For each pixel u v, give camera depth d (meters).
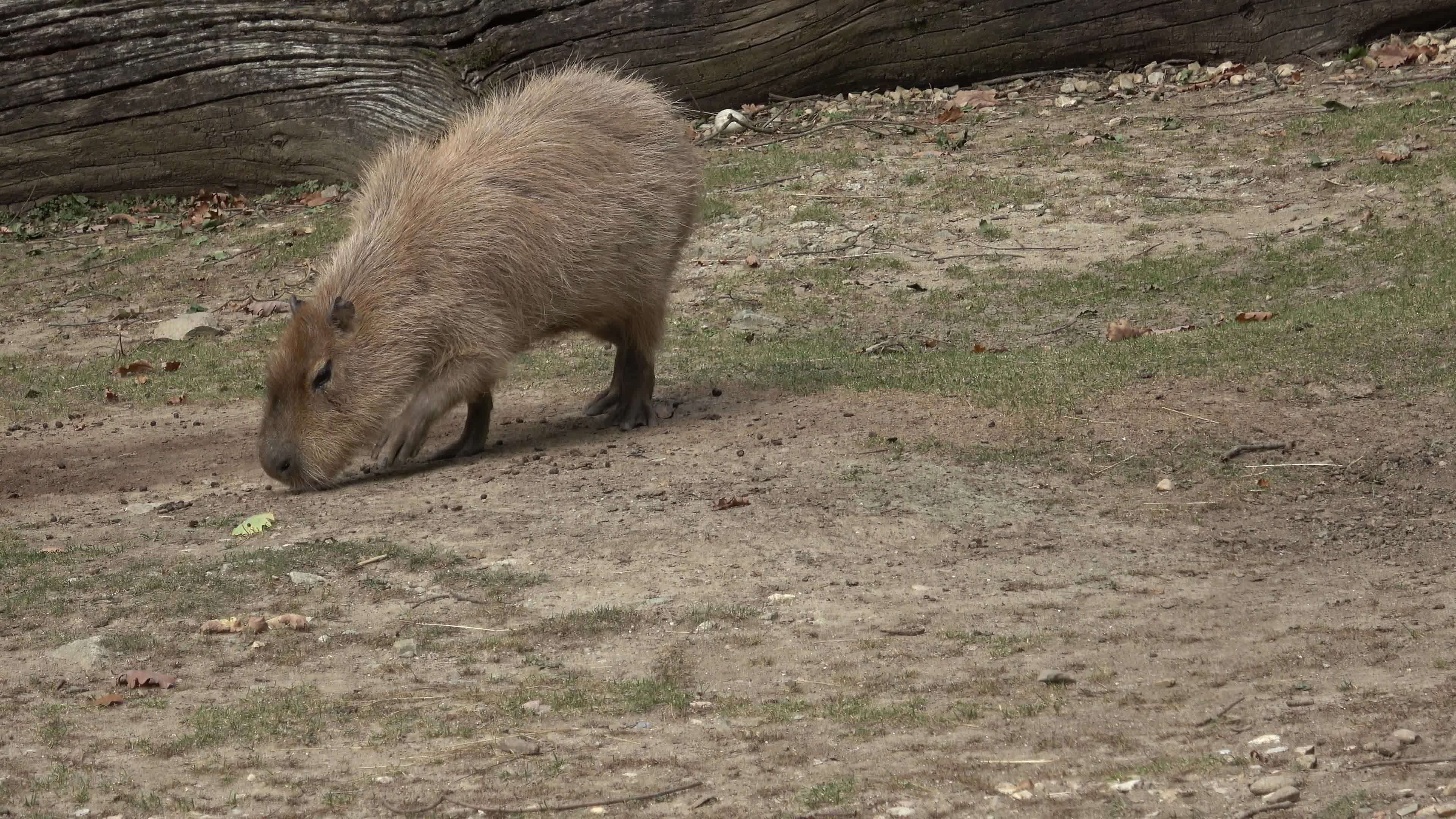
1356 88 21.91
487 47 23.34
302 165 24.08
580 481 11.24
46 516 11.33
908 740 6.73
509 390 14.88
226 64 23.91
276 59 23.80
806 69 23.92
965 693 7.29
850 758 6.55
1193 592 8.65
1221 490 10.46
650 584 9.06
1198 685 7.20
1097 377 12.89
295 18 23.70
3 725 7.31
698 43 23.64
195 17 23.84
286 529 10.51
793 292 17.67
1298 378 12.37
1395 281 15.38
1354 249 16.56
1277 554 9.30
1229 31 23.56
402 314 11.79
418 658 8.10
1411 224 16.97
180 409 15.23
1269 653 7.58
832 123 23.22
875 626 8.29
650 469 11.45
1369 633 7.74
